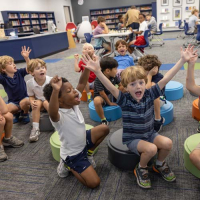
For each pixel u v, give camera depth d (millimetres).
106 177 1442
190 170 1390
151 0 13898
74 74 4398
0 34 6988
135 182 1373
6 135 1913
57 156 1648
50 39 7719
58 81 1072
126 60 3064
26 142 2018
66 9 14602
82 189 1363
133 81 1198
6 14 10133
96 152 1734
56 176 1509
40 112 2232
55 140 1690
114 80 2197
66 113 1295
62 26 14227
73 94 1252
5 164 1704
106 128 1463
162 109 2025
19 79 2340
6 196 1374
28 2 11977
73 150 1354
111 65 1998
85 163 1342
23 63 6594
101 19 5441
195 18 6621
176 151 1628
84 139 1391
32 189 1413
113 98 2285
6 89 2309
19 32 9977
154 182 1356
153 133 1383
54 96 1095
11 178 1537
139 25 6172
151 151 1220
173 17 11758
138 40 4902
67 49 8977
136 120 1277
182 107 2361
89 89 2885
